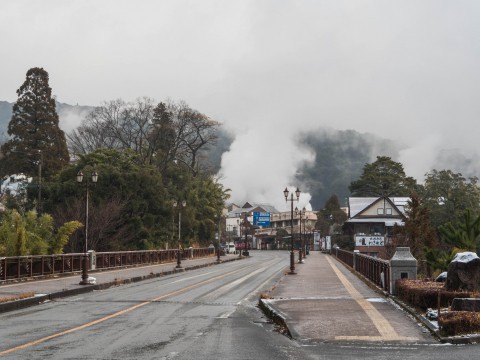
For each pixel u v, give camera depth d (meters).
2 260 27.70
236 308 18.66
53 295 22.30
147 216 62.09
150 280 34.09
